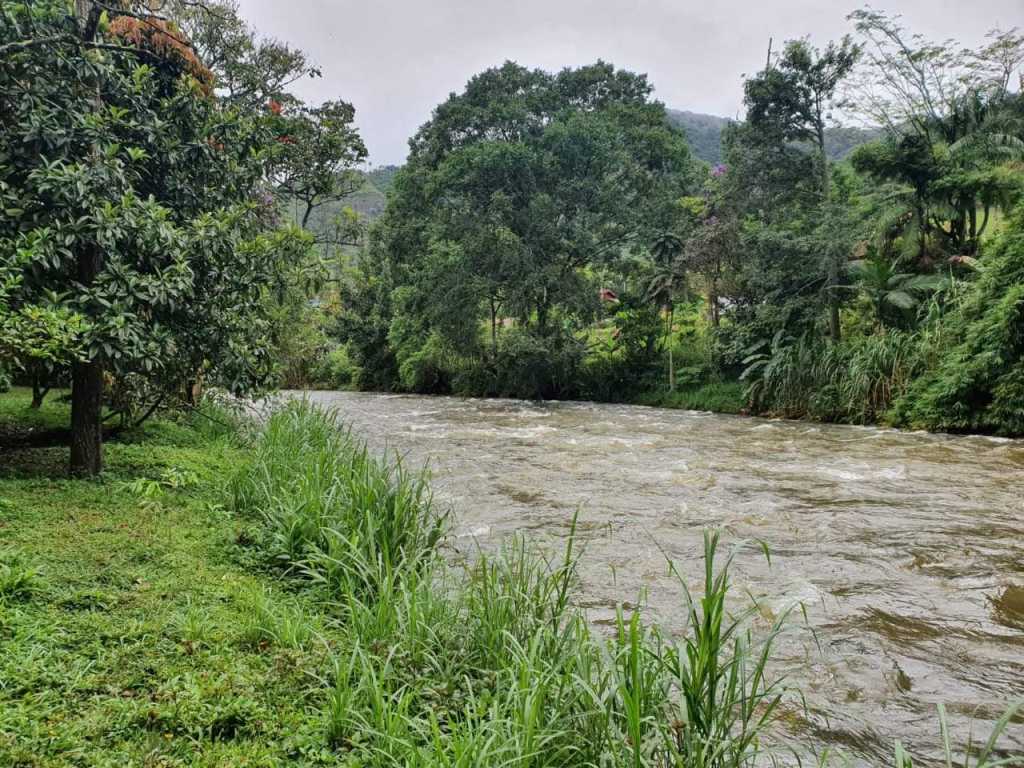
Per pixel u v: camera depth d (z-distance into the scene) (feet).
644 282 87.97
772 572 18.56
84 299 18.67
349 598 12.43
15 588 11.75
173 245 20.62
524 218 88.38
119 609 11.93
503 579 12.69
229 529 17.61
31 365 22.40
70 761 7.65
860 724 11.04
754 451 40.55
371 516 15.79
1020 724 11.06
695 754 7.65
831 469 34.04
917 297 60.59
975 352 47.06
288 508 17.42
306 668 10.57
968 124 66.64
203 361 24.29
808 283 66.49
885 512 25.05
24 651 9.89
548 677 8.75
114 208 18.93
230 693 9.55
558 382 92.27
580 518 24.20
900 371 53.06
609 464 35.81
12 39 19.63
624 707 8.41
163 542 15.64
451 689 10.37
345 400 88.89
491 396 98.43
